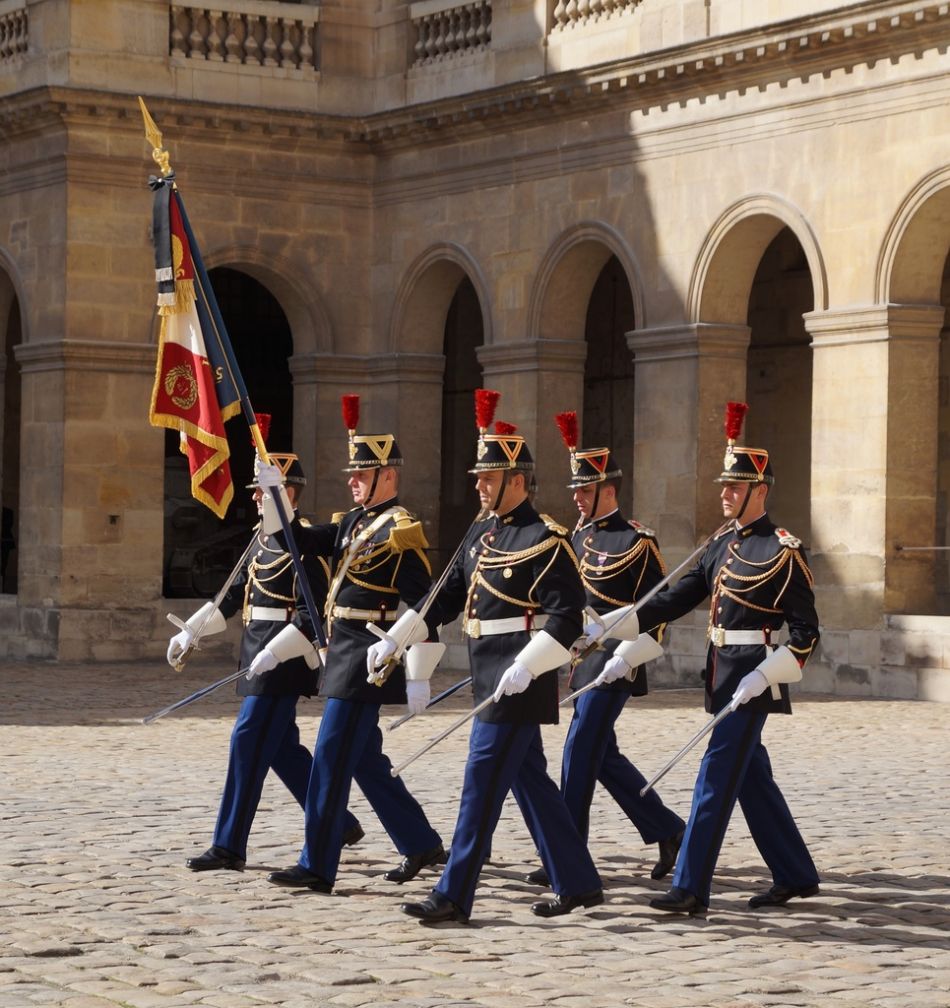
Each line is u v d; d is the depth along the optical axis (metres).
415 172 44.19
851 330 35.00
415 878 16.50
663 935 14.22
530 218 41.41
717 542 16.00
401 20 44.41
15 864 16.88
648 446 38.81
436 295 44.66
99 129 42.41
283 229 44.50
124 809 20.11
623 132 39.34
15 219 43.84
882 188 34.50
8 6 43.75
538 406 41.16
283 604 17.41
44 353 42.47
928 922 14.77
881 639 34.31
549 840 15.06
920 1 33.22
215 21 43.72
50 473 42.44
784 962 13.32
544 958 13.39
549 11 41.19
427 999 12.13
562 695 34.22
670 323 38.47
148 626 42.91
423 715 30.12
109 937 13.96
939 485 41.75
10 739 26.86
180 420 17.97
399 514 16.39
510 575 15.04
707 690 15.63
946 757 25.16
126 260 42.75
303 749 17.59
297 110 43.94
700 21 37.59
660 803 16.95
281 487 17.12
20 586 43.41
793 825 15.41
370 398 45.22
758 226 37.38
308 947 13.67
